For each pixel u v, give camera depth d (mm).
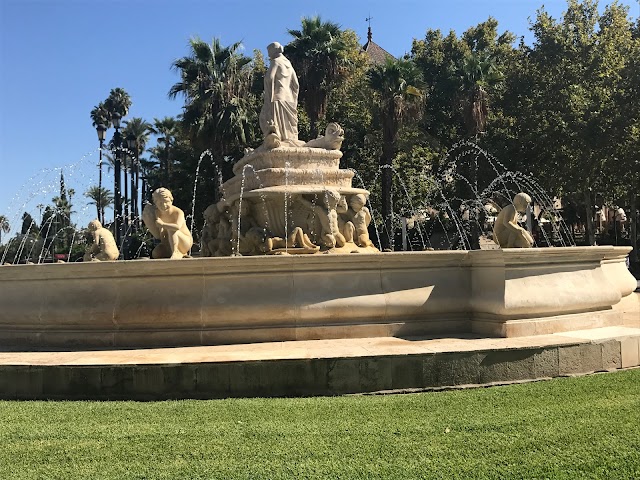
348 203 10680
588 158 29797
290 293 6742
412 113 30266
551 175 31375
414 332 7039
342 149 33688
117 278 6816
